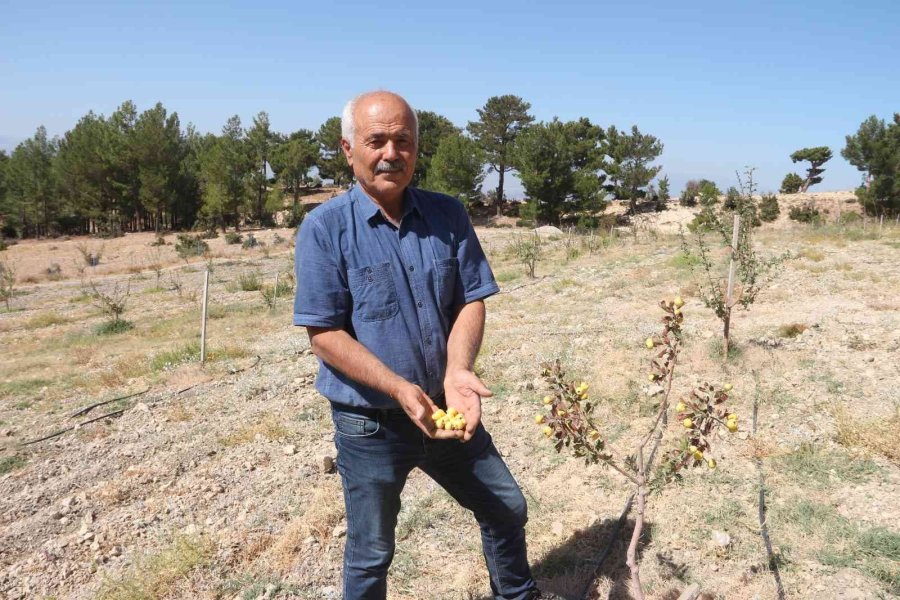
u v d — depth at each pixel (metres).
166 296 21.39
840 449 4.22
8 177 75.00
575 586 3.10
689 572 3.16
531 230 39.28
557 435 2.18
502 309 11.11
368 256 2.04
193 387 7.99
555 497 4.00
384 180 1.99
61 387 9.23
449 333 2.25
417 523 3.82
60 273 35.38
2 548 4.23
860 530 3.33
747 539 3.37
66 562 3.93
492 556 2.46
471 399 2.01
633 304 10.19
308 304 2.01
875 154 37.34
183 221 69.44
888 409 4.75
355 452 2.13
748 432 4.58
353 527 2.21
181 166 66.62
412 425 2.12
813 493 3.74
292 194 77.44
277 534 3.95
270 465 5.09
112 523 4.38
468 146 51.25
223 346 10.41
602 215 52.28
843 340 6.60
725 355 6.28
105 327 14.77
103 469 5.50
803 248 14.06
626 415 5.15
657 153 54.41
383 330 2.07
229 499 4.53
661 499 3.82
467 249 2.24
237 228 62.69
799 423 4.69
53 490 5.15
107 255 48.12
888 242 14.33
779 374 5.77
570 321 9.26
